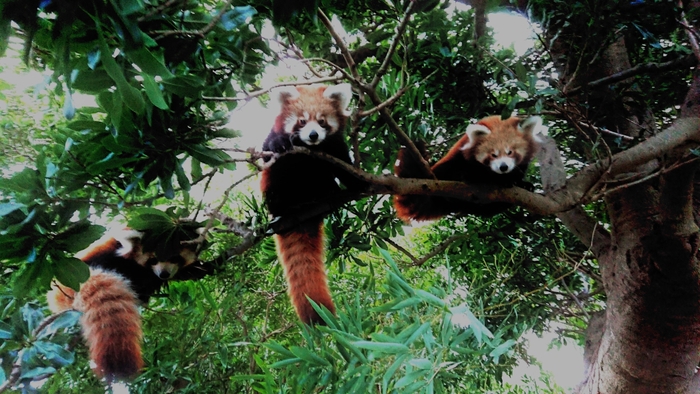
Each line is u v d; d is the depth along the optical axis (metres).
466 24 3.89
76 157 2.46
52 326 2.60
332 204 3.85
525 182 4.31
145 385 3.55
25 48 1.56
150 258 4.09
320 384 2.82
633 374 3.39
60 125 3.17
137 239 4.07
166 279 4.14
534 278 4.87
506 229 4.79
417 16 3.68
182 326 3.81
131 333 3.44
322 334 3.07
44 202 2.25
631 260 3.29
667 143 3.02
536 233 4.89
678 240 2.91
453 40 3.87
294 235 4.01
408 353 2.69
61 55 1.64
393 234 4.73
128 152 2.44
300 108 4.13
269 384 2.89
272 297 4.33
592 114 3.74
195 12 2.35
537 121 4.17
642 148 3.03
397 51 3.82
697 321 3.14
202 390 3.65
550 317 5.04
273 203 4.00
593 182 3.27
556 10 3.18
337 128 4.16
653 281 3.11
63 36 1.61
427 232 5.89
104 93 1.95
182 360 3.64
